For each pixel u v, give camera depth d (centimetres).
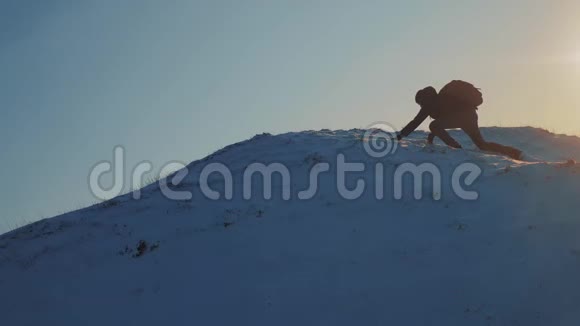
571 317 977
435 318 1016
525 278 1056
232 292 1130
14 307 1234
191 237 1328
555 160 1772
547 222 1170
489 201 1273
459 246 1151
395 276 1105
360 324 1023
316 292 1095
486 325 991
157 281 1205
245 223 1338
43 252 1431
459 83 1627
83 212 1645
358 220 1283
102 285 1233
